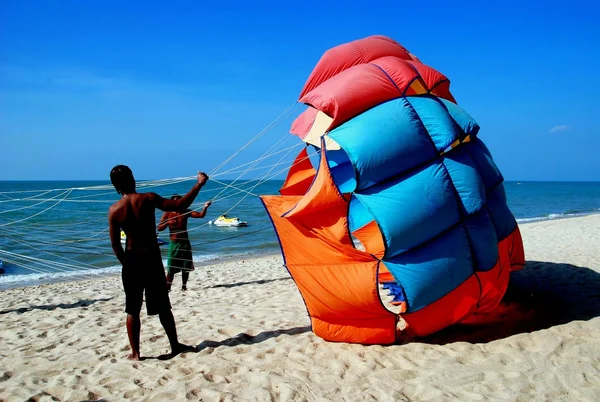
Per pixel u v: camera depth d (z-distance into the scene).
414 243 4.75
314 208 5.01
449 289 4.80
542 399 3.74
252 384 4.18
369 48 6.03
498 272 5.20
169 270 8.50
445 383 4.04
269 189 70.88
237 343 5.27
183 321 6.29
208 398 3.92
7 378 4.49
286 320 6.14
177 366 4.61
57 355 5.12
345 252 4.85
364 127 4.85
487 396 3.81
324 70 6.02
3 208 35.16
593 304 5.98
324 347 5.01
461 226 4.89
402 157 4.82
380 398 3.85
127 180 4.66
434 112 5.08
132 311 4.74
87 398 3.99
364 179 4.77
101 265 14.02
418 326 4.92
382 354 4.74
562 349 4.62
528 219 29.67
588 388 3.87
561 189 111.62
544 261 9.45
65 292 9.54
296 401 3.83
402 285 4.74
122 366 4.64
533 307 6.01
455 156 5.09
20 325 6.57
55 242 8.70
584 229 16.77
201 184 4.83
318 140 7.46
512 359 4.47
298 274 5.09
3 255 14.55
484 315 5.81
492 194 5.52
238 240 19.98
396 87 5.20
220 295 8.27
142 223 4.66
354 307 4.86
